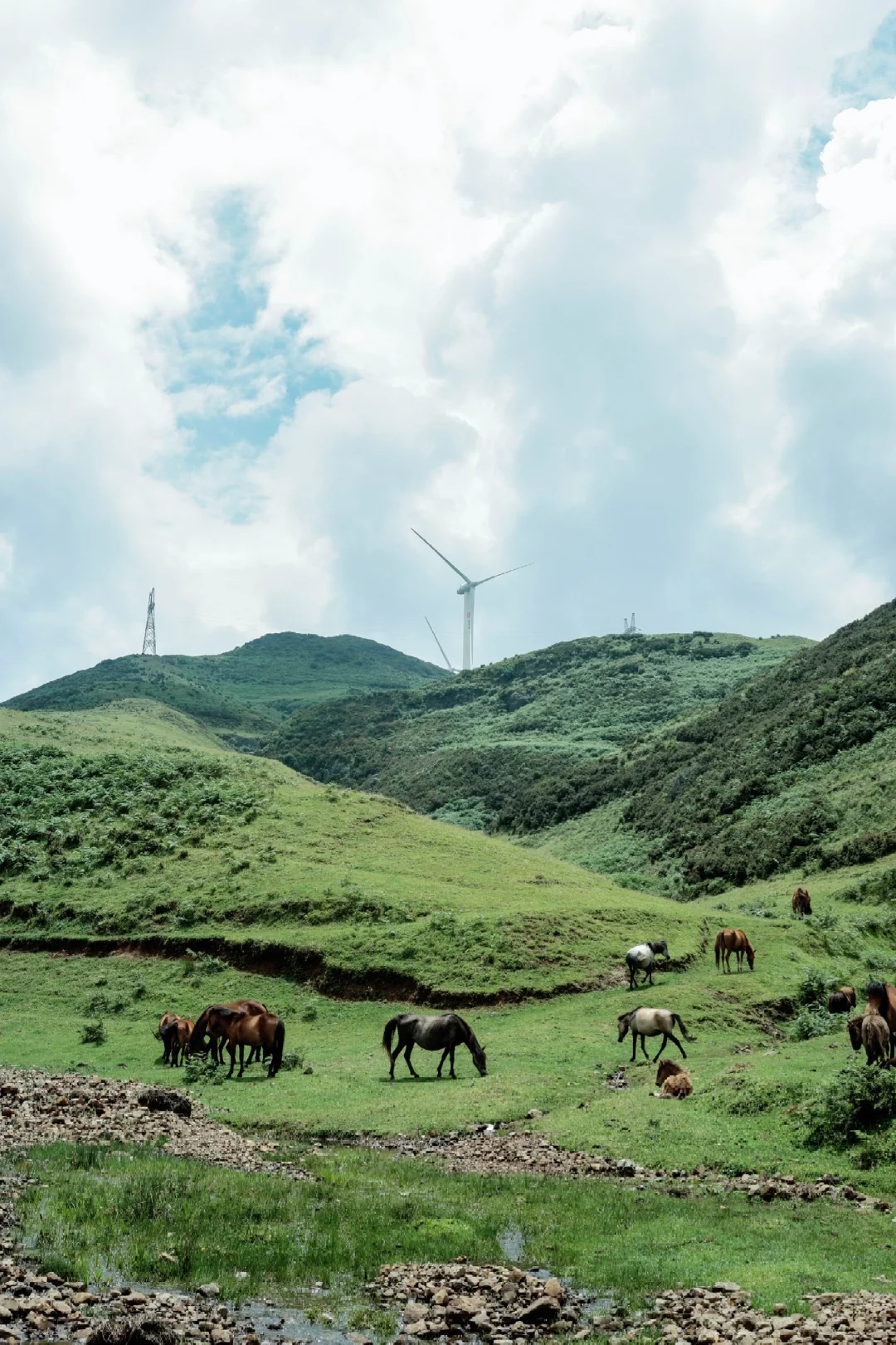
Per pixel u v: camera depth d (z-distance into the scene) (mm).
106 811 68000
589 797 140000
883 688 105812
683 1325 10938
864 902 64438
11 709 106438
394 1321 11102
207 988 45250
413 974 43281
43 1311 10430
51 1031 39781
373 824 69062
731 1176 18094
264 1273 12547
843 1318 10609
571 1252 13789
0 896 57594
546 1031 35125
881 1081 18688
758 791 102125
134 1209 14289
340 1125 23984
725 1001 38781
